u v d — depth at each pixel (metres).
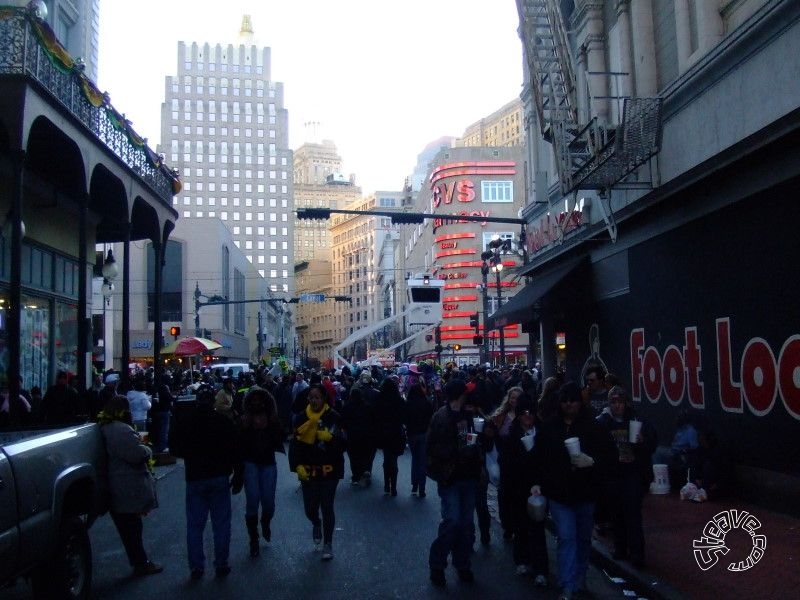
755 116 10.91
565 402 6.92
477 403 9.55
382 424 13.49
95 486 7.36
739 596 6.84
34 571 6.54
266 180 153.62
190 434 8.31
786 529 9.42
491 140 169.62
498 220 21.81
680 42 13.48
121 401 8.13
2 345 17.52
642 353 15.17
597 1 17.77
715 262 12.16
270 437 9.31
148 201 21.22
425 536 10.02
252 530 9.12
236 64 154.00
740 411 11.43
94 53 24.00
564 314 20.62
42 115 13.63
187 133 150.88
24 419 14.39
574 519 6.90
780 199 10.33
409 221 19.92
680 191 12.59
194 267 65.00
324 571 8.30
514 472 8.21
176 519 11.63
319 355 186.88
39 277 19.95
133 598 7.43
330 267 195.25
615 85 16.84
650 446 8.11
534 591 7.52
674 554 8.41
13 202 12.72
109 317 37.06
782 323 10.34
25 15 12.85
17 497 5.73
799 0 9.66
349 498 13.07
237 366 38.12
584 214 18.02
